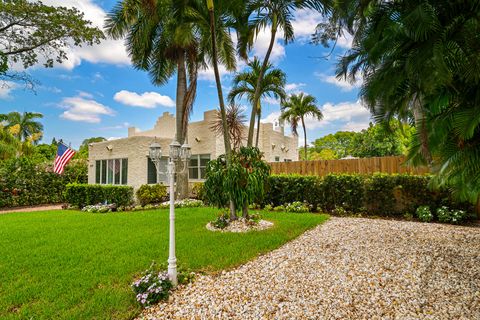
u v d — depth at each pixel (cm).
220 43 908
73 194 1139
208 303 285
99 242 510
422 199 671
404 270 350
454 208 629
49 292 305
